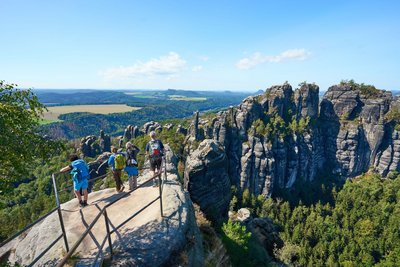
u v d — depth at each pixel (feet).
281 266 112.78
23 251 33.86
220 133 462.60
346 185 477.36
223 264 51.78
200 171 93.15
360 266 245.04
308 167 535.19
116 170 45.83
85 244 31.71
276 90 529.45
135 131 466.29
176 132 456.86
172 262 30.99
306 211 367.04
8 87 43.32
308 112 533.96
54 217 38.96
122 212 39.06
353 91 560.20
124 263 28.35
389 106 524.52
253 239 106.01
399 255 246.88
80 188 41.14
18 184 322.96
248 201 377.30
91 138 406.21
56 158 352.90
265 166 450.71
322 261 249.14
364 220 340.59
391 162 508.53
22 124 43.24
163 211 37.19
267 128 471.62
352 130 539.70
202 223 57.98
